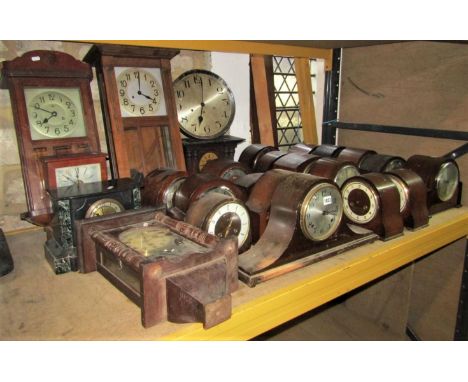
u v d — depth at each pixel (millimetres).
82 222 904
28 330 720
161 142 1388
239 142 1629
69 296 836
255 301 810
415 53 1508
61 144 1162
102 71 1262
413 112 1554
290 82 2297
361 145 1758
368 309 1720
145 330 718
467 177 1441
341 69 1779
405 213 1219
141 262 716
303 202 945
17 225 1332
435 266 1553
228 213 943
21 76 1114
